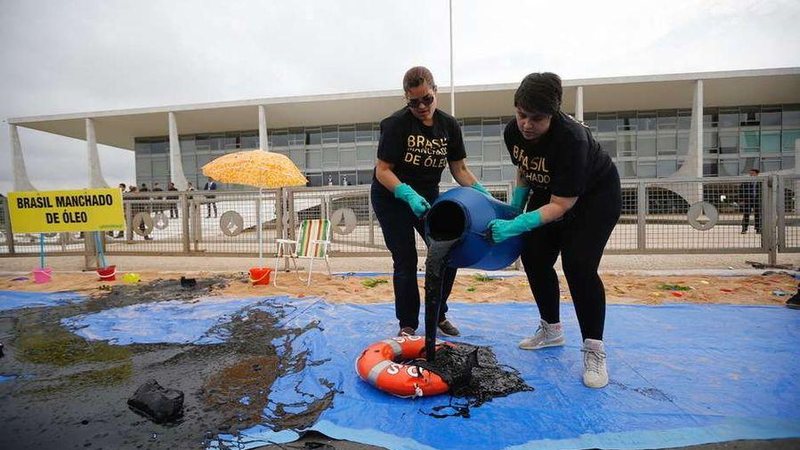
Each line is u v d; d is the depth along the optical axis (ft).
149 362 9.86
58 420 7.16
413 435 6.46
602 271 21.17
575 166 7.59
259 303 14.99
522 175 9.57
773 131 75.46
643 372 8.70
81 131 90.07
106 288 18.56
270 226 24.61
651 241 25.63
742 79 64.85
